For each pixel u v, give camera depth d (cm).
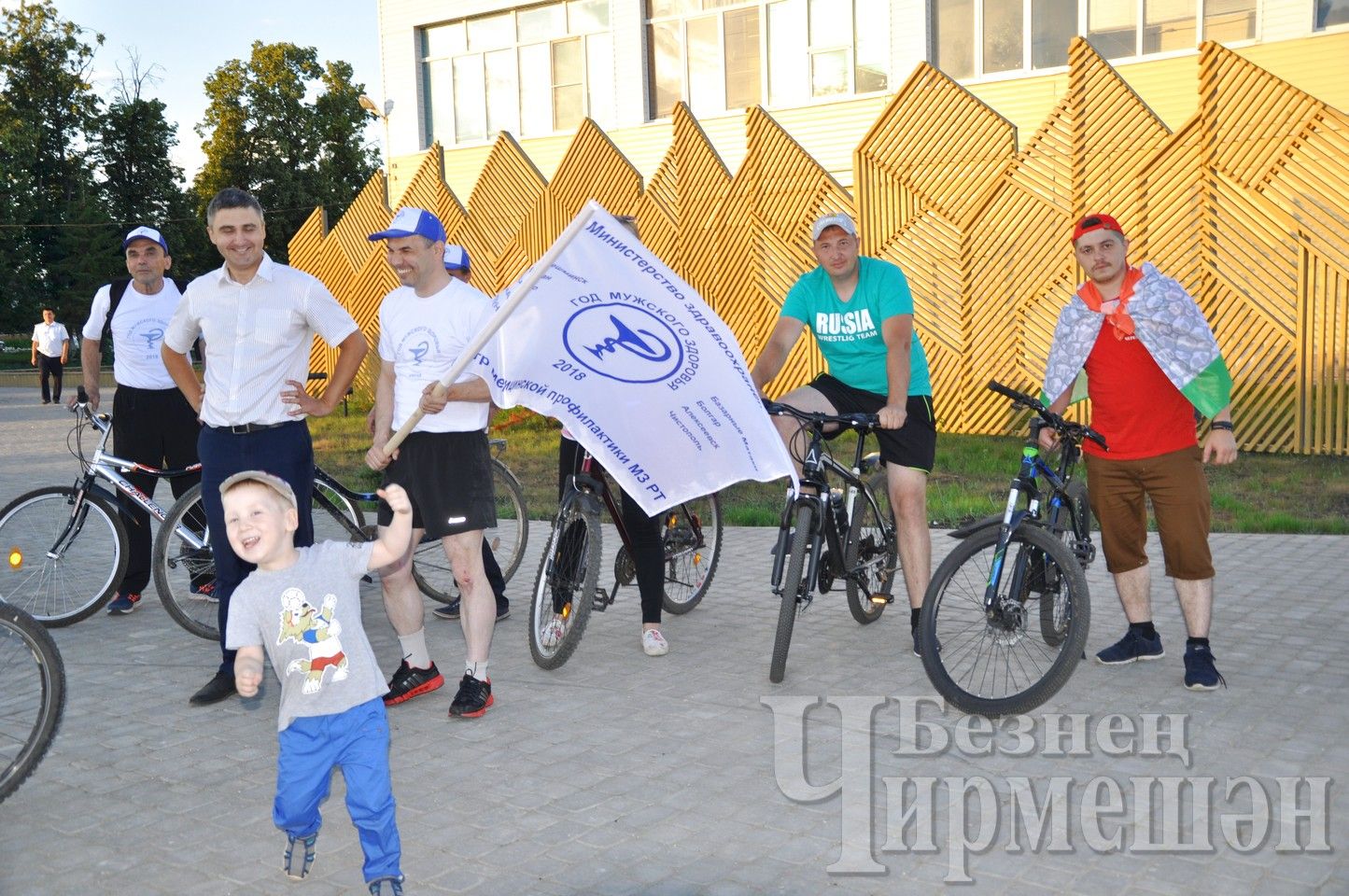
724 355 504
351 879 359
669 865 359
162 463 704
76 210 4850
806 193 1495
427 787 425
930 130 1408
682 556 666
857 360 584
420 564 698
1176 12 1733
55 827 398
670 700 518
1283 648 571
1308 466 1150
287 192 5281
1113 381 523
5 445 1711
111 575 670
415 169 2552
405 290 521
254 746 476
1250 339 1232
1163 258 1269
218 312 528
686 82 2231
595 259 497
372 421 563
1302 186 1186
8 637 414
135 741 482
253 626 350
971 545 500
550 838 380
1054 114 1320
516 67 2425
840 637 617
